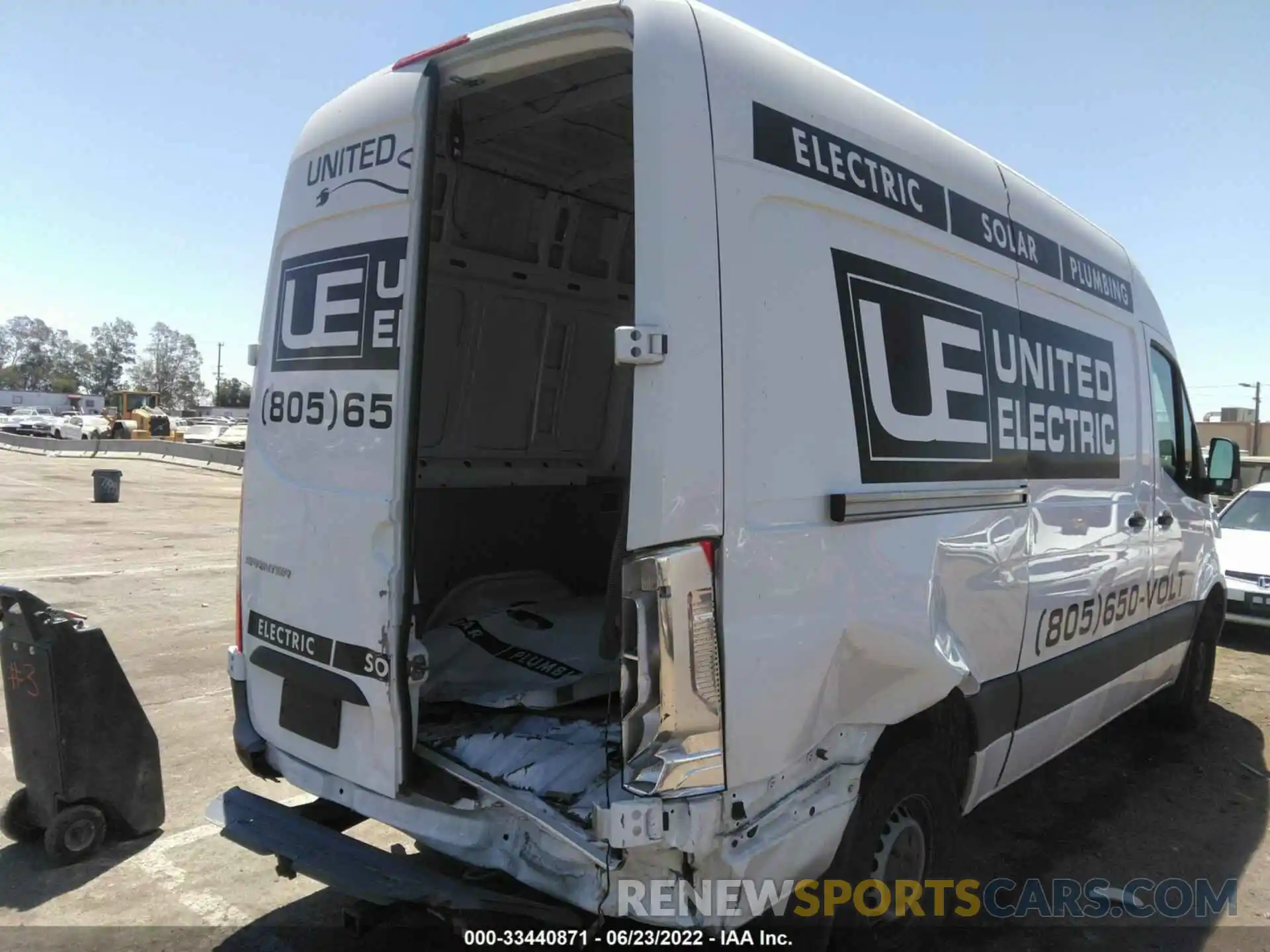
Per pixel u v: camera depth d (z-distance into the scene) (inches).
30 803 165.0
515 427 177.6
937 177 129.6
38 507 697.6
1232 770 219.8
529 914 100.4
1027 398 146.5
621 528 117.6
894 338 116.5
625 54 116.3
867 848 115.6
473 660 138.6
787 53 109.0
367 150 119.1
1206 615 246.1
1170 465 212.7
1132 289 195.9
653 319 89.6
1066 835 182.5
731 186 96.1
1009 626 140.7
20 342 4719.5
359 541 114.5
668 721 88.3
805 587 100.4
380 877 109.4
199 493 856.3
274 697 129.6
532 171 162.6
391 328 113.7
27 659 160.4
